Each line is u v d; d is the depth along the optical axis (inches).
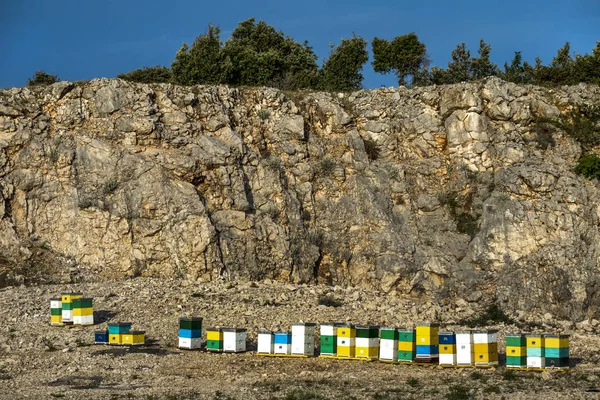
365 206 2349.9
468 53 2938.0
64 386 1311.5
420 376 1400.1
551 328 1968.5
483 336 1457.9
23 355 1496.1
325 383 1344.7
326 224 2358.5
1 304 1791.3
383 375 1402.6
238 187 2262.6
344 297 2021.4
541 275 2204.7
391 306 1998.0
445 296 2234.3
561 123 2490.2
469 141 2448.3
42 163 2191.2
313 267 2277.3
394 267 2253.9
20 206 2149.4
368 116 2532.0
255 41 3152.1
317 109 2524.6
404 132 2518.5
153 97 2327.8
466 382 1350.9
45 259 2103.8
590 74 2795.3
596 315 2177.7
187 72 2822.3
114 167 2215.8
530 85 2566.4
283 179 2374.5
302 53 3144.7
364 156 2440.9
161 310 1796.3
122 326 1576.0
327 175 2415.1
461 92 2492.6
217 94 2425.0
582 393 1264.8
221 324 1713.8
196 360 1486.2
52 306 1697.8
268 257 2217.0
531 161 2397.9
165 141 2272.4
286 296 1959.9
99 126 2262.6
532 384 1336.1
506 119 2476.6
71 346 1560.0
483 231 2288.4
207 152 2262.6
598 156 2459.4
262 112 2453.2
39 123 2226.9
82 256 2138.3
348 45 2974.9
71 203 2170.3
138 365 1443.2
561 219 2268.7
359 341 1519.4
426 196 2397.9
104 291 1921.8
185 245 2134.6
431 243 2314.2
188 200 2180.1
